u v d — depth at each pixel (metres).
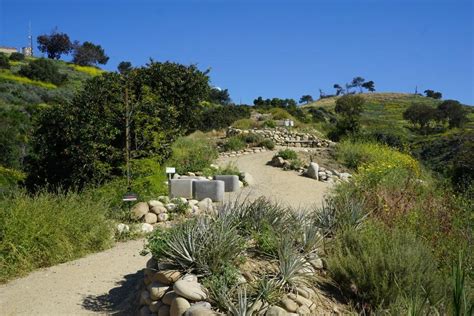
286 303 4.93
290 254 5.65
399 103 79.69
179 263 5.41
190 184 11.69
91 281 6.41
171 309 4.82
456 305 3.53
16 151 24.28
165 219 9.57
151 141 14.09
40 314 5.39
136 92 15.05
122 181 11.53
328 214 7.74
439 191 10.76
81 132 12.30
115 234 8.45
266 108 44.75
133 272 6.75
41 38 70.12
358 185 11.38
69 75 54.88
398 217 7.80
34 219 7.19
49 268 6.98
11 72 47.69
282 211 7.19
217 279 5.10
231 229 5.95
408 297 5.04
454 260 6.11
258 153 21.20
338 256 6.13
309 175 16.19
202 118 31.09
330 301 5.47
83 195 9.32
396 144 23.50
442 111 55.47
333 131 26.64
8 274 6.59
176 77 17.05
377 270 5.61
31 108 33.62
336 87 101.75
